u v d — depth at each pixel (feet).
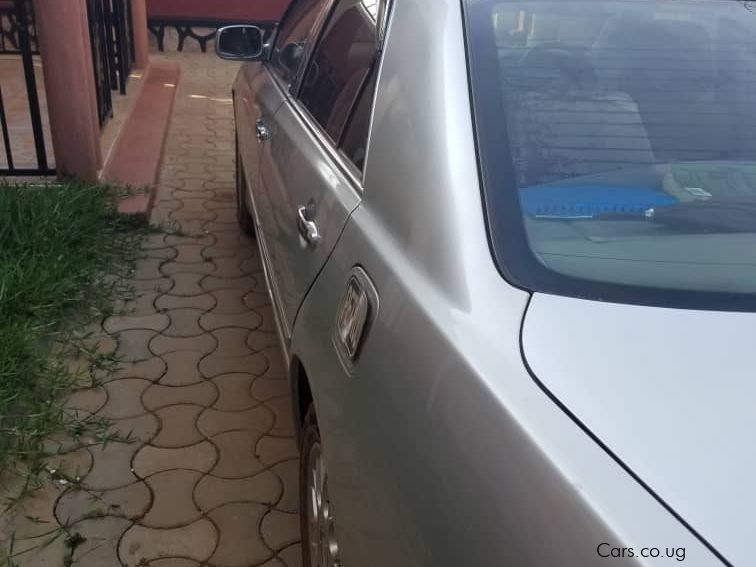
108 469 8.97
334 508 5.65
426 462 4.18
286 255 8.26
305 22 11.58
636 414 3.65
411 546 4.21
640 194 5.21
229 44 12.95
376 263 5.42
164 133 21.68
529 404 3.77
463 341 4.28
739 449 3.49
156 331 11.91
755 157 5.56
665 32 6.31
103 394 10.28
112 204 15.26
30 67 15.30
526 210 4.97
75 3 14.79
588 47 6.10
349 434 5.28
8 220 12.92
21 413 9.52
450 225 4.83
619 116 5.63
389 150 5.84
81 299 12.19
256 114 11.99
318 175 7.52
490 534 3.60
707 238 5.01
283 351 8.28
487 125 5.39
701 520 3.20
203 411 10.11
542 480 3.49
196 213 16.93
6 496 8.46
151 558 7.84
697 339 4.14
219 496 8.71
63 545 7.90
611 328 4.20
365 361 5.17
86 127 15.62
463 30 5.97
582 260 4.73
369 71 7.22
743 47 6.30
